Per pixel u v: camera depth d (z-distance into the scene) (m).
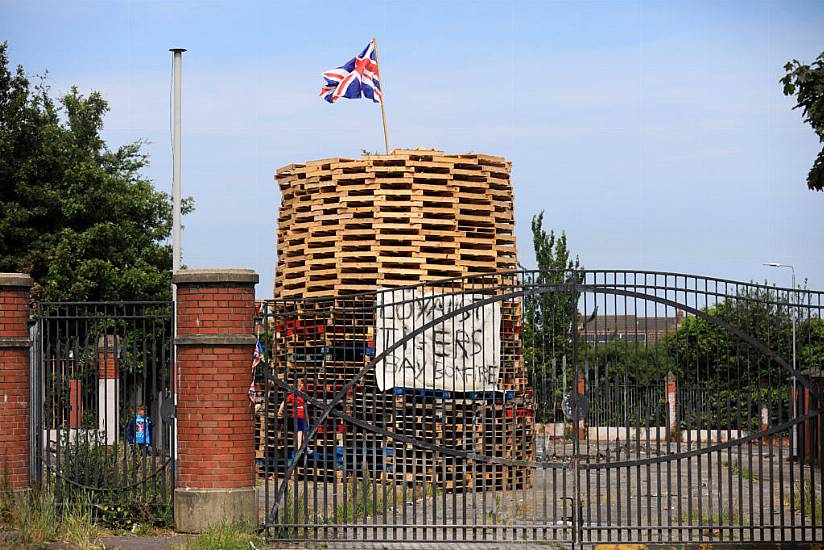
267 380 22.94
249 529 22.25
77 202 59.19
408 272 31.58
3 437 23.61
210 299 22.69
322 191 33.41
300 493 28.95
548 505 28.89
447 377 29.67
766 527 21.81
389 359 30.09
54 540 21.77
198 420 22.56
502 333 31.44
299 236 33.66
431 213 32.62
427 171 32.91
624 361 22.77
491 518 23.47
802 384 22.41
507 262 33.22
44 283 57.44
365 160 32.75
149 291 60.28
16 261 57.41
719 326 23.03
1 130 58.06
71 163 61.34
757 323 23.22
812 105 26.81
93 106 67.12
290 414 31.98
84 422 26.53
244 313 22.83
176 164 33.25
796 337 24.77
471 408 31.30
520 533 24.41
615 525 23.47
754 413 34.66
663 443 40.34
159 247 62.78
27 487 23.81
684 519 26.31
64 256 57.00
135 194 63.78
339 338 31.45
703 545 22.44
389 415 30.70
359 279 32.34
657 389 22.27
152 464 23.36
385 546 22.14
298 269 33.41
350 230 32.56
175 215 33.06
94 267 57.22
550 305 26.72
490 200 32.97
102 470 24.66
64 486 23.77
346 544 22.47
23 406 23.91
